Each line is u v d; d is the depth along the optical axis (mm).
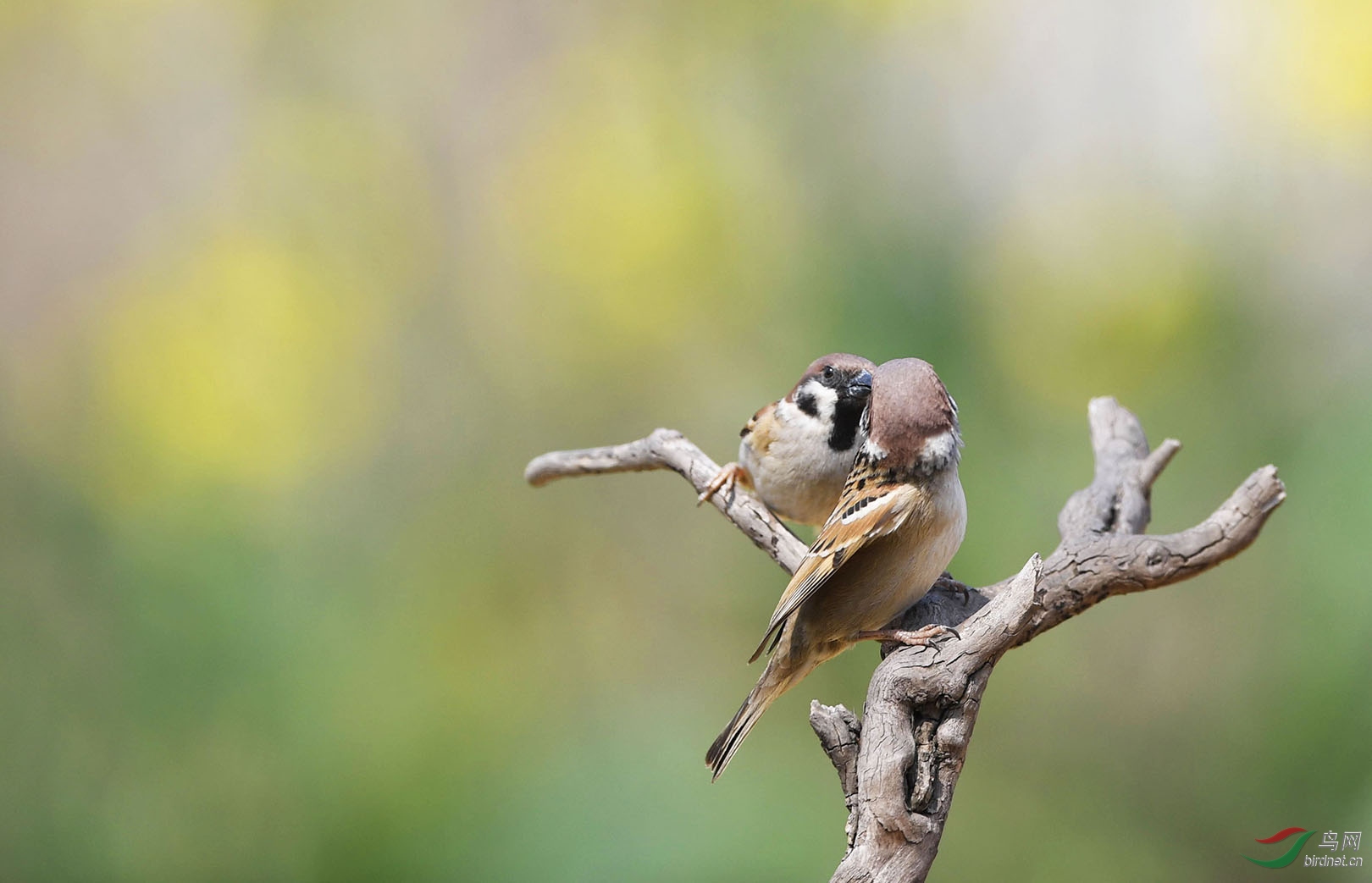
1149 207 10773
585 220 12188
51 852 9930
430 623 11500
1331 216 10562
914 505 5582
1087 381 10297
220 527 11078
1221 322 10234
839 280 11023
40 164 12969
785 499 7422
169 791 10164
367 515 12195
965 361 10445
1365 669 8992
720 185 11945
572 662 11836
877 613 5812
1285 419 10008
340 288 12602
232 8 12930
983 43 11664
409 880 9531
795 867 9023
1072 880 9672
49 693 10375
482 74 13328
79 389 11828
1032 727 10422
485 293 12969
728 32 12023
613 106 12461
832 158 11594
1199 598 10141
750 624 11781
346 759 10102
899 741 4777
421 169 13242
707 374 12438
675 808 9578
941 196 11250
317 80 13312
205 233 12688
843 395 7145
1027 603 5004
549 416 12859
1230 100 10883
